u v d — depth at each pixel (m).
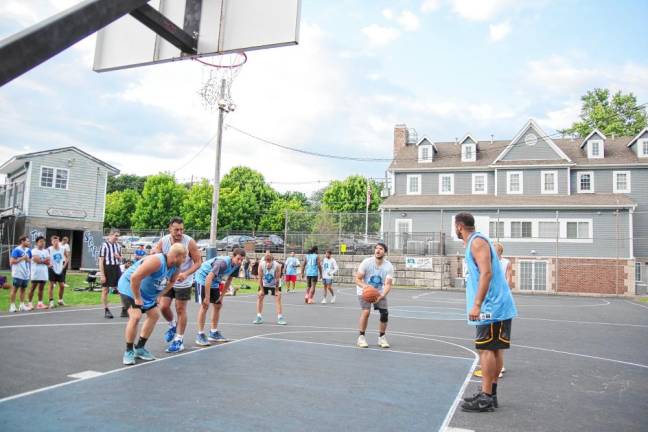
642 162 35.16
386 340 9.61
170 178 58.69
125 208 66.06
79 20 2.67
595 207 33.53
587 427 4.54
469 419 4.71
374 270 8.70
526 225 35.12
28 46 2.39
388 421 4.56
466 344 9.38
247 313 13.77
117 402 4.90
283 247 35.53
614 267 32.31
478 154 39.94
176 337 7.73
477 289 5.13
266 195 62.47
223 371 6.38
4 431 4.01
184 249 6.92
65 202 32.97
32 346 7.68
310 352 7.93
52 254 13.29
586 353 8.72
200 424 4.32
